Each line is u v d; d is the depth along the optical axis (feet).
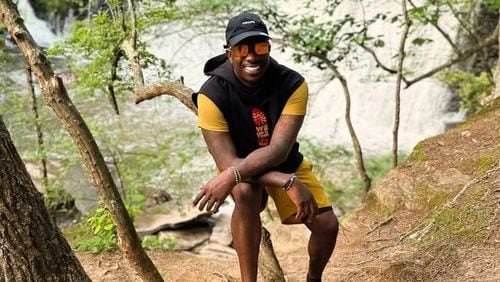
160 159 28.14
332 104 41.42
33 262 9.39
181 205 27.25
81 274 10.05
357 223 17.48
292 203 10.92
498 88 21.75
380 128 39.42
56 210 27.99
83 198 29.04
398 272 13.25
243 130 9.94
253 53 9.35
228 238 25.55
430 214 15.92
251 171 9.55
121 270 17.56
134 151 29.37
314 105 39.81
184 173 28.81
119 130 31.65
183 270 17.87
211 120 9.78
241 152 10.19
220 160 9.76
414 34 35.78
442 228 13.73
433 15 24.48
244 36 9.23
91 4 20.72
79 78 22.66
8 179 9.12
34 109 26.27
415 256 13.61
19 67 30.37
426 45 36.88
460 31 33.37
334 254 15.96
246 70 9.45
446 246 13.15
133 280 17.06
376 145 36.91
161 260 19.35
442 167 17.51
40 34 52.26
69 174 30.12
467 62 35.37
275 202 11.10
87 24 20.84
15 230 9.21
